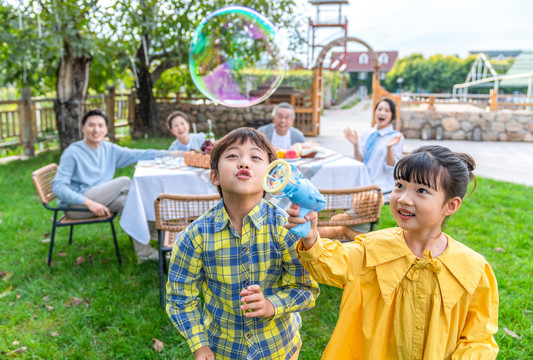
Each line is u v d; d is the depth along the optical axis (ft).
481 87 167.63
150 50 32.68
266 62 11.98
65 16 21.63
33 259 11.23
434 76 188.44
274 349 4.39
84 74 24.54
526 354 7.23
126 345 7.50
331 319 8.32
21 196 17.24
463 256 4.06
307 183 3.60
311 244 3.81
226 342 4.40
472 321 4.08
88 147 11.20
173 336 7.77
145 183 9.68
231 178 4.02
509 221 14.38
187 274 4.37
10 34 21.65
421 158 3.87
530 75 55.93
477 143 35.29
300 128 39.37
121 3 24.97
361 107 102.42
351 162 10.57
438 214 3.92
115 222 14.25
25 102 26.32
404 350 4.06
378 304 4.17
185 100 39.88
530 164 25.68
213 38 11.51
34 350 7.40
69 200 10.31
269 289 4.40
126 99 37.40
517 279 9.84
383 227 13.61
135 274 10.30
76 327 8.09
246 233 4.24
